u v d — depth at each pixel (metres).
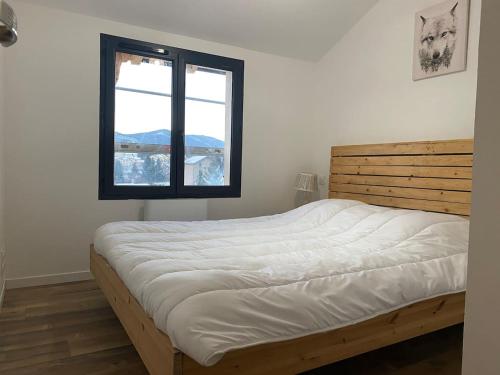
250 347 1.28
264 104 4.02
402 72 3.29
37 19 2.96
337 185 3.82
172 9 3.21
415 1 3.17
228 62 3.79
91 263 2.75
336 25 3.70
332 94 4.04
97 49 3.19
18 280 2.99
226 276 1.52
